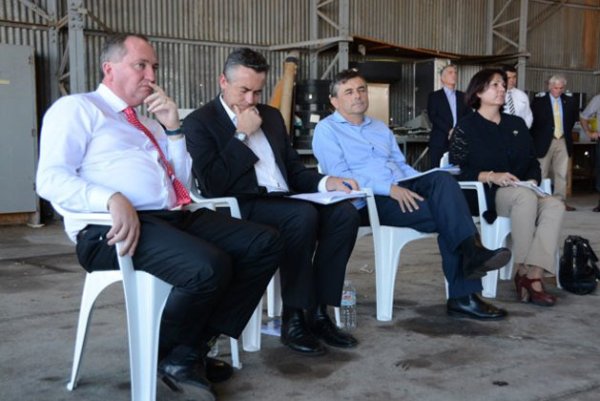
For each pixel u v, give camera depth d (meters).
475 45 10.34
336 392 2.33
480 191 3.62
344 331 3.02
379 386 2.38
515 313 3.36
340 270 2.85
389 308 3.24
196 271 2.00
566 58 11.46
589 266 3.83
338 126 3.47
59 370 2.54
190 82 8.10
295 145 7.91
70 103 2.15
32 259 5.04
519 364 2.61
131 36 2.27
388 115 8.91
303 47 8.49
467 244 3.06
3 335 2.99
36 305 3.57
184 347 2.15
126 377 2.47
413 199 3.20
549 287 3.96
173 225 2.25
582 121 8.27
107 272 2.21
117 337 2.96
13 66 6.77
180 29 7.97
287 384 2.40
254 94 2.78
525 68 10.71
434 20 9.86
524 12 9.98
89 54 7.42
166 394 2.30
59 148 2.10
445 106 6.81
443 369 2.55
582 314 3.35
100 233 2.14
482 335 2.99
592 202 9.06
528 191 3.49
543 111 7.64
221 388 2.36
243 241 2.23
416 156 9.50
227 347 2.82
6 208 6.86
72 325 3.16
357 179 3.35
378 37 9.36
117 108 2.26
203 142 2.74
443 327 3.12
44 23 7.25
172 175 2.35
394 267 3.23
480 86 3.71
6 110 6.77
